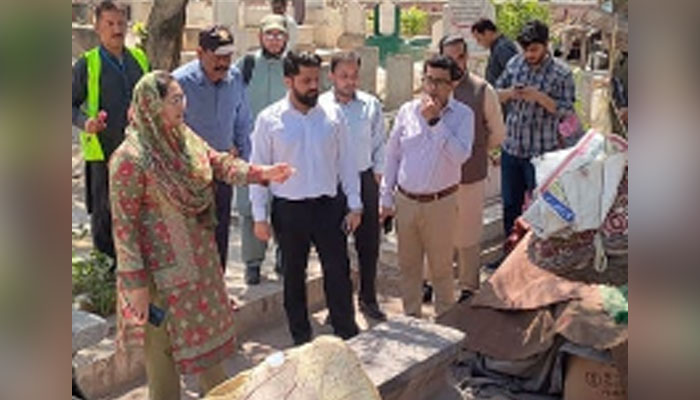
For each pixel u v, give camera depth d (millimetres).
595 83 9648
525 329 4746
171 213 3611
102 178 5273
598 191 4801
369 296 5773
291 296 5000
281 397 2879
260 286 5883
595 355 4371
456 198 5188
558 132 6426
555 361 4633
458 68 5445
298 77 4617
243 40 12906
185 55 12039
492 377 4832
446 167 5070
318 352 2947
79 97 5172
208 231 3779
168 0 6535
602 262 4820
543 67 6371
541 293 4766
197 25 15008
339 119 4848
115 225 3557
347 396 2824
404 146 5129
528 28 6293
